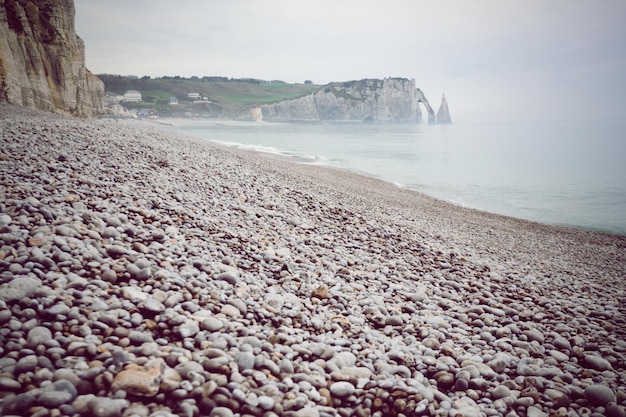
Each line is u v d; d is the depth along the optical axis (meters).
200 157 15.16
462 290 7.11
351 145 82.19
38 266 3.85
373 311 5.33
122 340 3.18
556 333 5.43
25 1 36.09
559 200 29.95
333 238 8.87
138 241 5.40
